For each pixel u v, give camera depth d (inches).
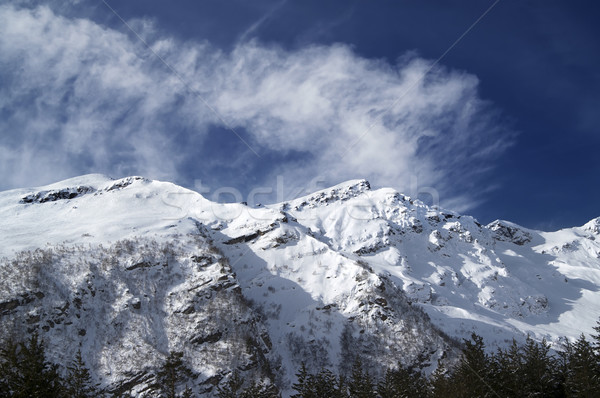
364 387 3786.9
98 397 4298.7
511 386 3097.9
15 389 2551.7
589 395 2898.6
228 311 5565.9
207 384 4675.2
